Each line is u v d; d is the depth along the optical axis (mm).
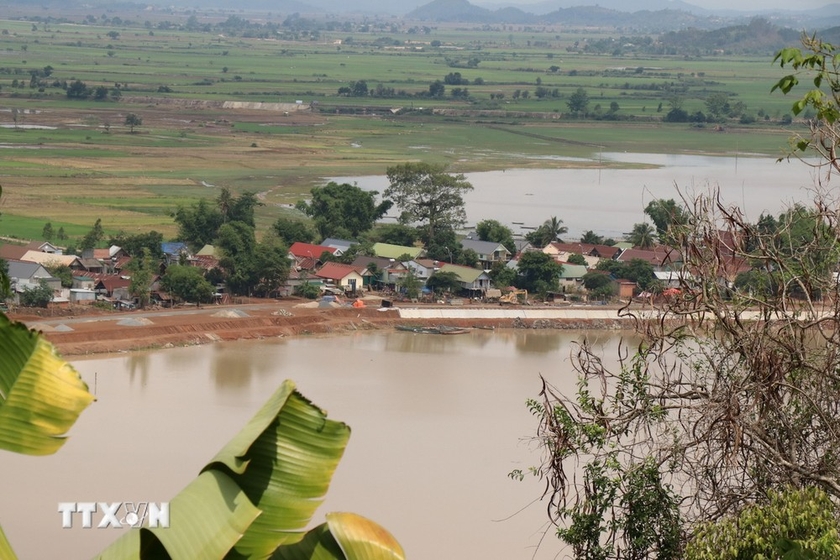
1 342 8180
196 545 8328
